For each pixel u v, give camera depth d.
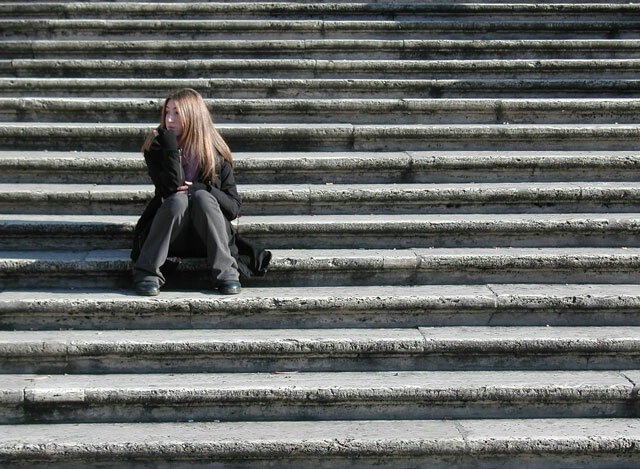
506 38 8.79
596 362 5.06
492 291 5.37
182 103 5.33
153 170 5.27
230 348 4.91
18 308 5.09
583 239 5.88
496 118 7.19
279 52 8.40
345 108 7.12
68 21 8.66
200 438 4.46
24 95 7.48
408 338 5.00
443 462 4.52
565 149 6.80
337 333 5.11
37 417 4.66
